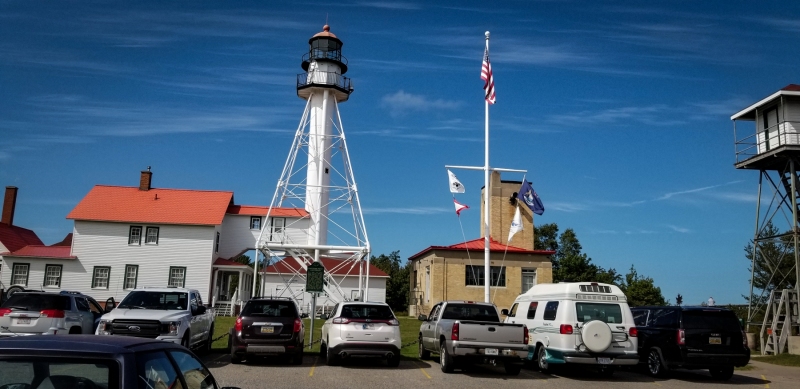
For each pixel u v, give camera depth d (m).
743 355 16.33
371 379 14.70
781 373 18.86
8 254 42.00
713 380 16.98
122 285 42.75
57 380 4.59
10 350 4.59
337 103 44.47
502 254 38.16
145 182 46.94
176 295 17.47
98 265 42.81
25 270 42.28
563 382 15.50
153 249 43.38
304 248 38.84
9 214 48.78
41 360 4.55
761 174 27.72
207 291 43.09
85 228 43.22
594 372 17.83
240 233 47.03
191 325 16.77
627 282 52.78
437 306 18.94
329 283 43.03
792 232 25.27
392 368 16.89
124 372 4.59
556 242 62.56
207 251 43.78
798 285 24.53
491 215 40.78
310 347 21.25
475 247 37.91
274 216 47.28
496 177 41.44
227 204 46.34
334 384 13.73
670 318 17.00
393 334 16.53
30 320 16.11
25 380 4.61
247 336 16.14
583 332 15.67
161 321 15.65
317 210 42.75
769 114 27.05
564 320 16.11
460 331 15.80
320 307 44.59
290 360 17.55
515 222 28.08
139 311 16.20
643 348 17.83
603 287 16.47
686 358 16.20
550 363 16.62
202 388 5.93
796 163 25.69
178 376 5.43
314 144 44.41
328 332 17.19
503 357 15.75
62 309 16.67
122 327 15.48
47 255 42.41
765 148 26.95
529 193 28.28
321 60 43.91
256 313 16.52
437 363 18.39
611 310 16.31
